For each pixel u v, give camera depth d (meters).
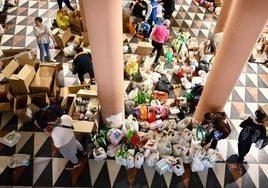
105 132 5.33
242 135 4.79
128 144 5.17
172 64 7.28
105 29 3.87
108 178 4.93
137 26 8.05
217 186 4.96
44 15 8.76
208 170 5.15
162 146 5.11
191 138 5.23
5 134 5.47
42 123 3.90
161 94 6.18
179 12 9.37
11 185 4.77
